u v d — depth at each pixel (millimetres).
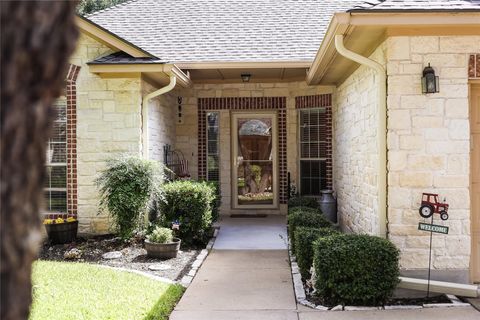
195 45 11125
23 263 1509
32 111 1493
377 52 6641
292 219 7715
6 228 1451
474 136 6223
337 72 9172
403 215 6000
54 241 8617
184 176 11562
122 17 12516
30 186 1514
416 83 5980
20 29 1456
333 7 12789
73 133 9125
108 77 9047
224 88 12430
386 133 6168
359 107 7941
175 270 7074
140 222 8672
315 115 11883
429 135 5984
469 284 5914
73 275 6461
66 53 1576
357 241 5531
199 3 13016
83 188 9133
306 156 12109
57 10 1521
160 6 12883
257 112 12680
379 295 5379
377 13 5617
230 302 5609
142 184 8305
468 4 5715
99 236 9078
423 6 5668
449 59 5961
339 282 5422
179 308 5391
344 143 9688
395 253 5434
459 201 5957
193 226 8852
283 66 10289
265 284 6379
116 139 9078
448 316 5031
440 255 5953
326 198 10711
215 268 7266
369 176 7078
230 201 12602
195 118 12438
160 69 8688
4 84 1438
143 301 5402
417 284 5770
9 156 1451
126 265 7301
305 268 6379
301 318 5020
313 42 11117
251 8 12773
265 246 8891
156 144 10266
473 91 6195
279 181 12516
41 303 5238
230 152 12602
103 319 4789
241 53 10703
